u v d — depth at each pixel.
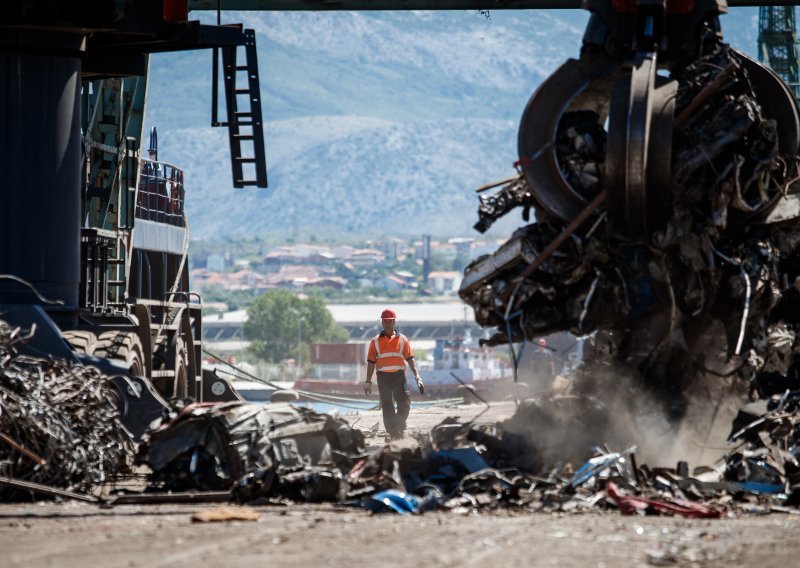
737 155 36.38
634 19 38.75
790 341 39.59
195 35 49.62
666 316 37.88
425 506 27.28
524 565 19.03
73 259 43.94
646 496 29.02
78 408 31.91
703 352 38.44
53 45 43.22
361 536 22.38
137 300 53.81
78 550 20.50
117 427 33.44
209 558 19.58
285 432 31.59
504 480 29.53
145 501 29.06
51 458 29.86
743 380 38.12
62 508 27.70
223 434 30.98
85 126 57.06
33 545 21.14
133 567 18.64
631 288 37.44
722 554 20.33
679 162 36.34
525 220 40.56
